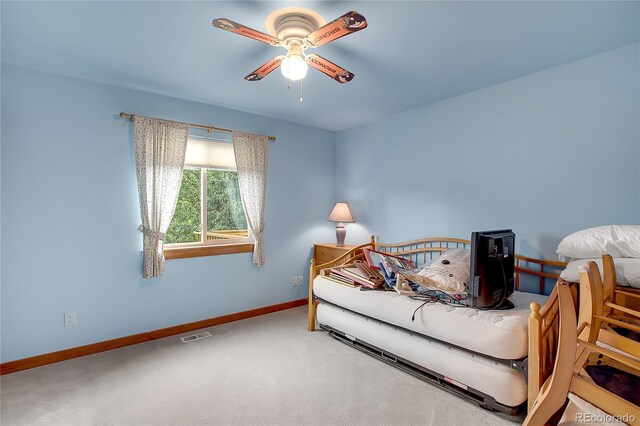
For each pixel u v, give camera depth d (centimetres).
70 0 170
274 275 400
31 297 252
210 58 238
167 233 326
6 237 243
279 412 193
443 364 208
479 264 204
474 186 310
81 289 273
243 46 221
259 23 194
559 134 255
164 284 315
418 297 236
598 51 230
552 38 211
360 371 242
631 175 223
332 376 235
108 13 182
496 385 181
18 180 246
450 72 264
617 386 124
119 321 290
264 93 311
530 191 272
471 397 200
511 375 178
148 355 270
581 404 109
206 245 348
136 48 223
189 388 219
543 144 264
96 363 256
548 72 260
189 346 289
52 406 199
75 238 270
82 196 273
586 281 145
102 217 282
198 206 347
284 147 407
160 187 304
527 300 236
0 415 190
